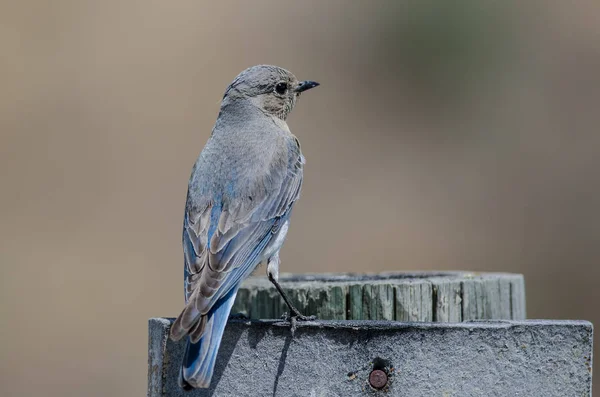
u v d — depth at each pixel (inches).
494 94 833.5
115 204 708.0
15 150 745.0
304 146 777.6
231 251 288.4
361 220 697.6
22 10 864.9
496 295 339.0
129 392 548.4
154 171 739.4
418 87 856.9
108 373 564.7
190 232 293.0
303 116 816.3
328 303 324.8
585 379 257.4
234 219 295.4
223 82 814.5
